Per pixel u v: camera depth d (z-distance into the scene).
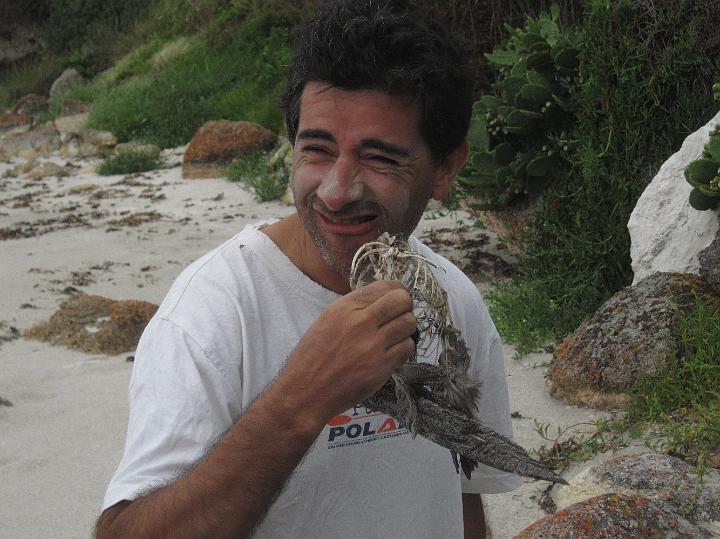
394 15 1.27
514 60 6.65
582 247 5.57
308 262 1.40
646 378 4.03
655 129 5.60
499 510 3.39
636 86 5.50
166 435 1.24
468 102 1.37
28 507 3.99
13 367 5.69
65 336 6.17
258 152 12.48
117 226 9.89
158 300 7.09
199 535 1.13
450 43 1.32
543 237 6.11
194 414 1.26
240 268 1.38
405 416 1.21
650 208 4.96
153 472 1.22
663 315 4.19
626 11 5.65
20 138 17.41
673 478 3.16
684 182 4.84
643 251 4.91
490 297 5.70
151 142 15.66
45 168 14.66
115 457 4.42
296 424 1.13
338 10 1.28
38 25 25.59
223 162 12.65
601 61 5.61
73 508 3.96
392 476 1.46
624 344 4.18
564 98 6.25
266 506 1.16
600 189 5.56
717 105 5.41
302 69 1.30
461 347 1.29
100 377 5.47
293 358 1.15
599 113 5.80
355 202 1.27
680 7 5.43
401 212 1.31
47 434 4.70
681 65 5.50
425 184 1.35
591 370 4.22
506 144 6.40
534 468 1.19
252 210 10.36
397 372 1.22
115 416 4.88
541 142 6.36
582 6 7.95
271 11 17.50
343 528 1.43
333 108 1.26
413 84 1.25
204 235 9.27
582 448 3.75
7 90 24.12
